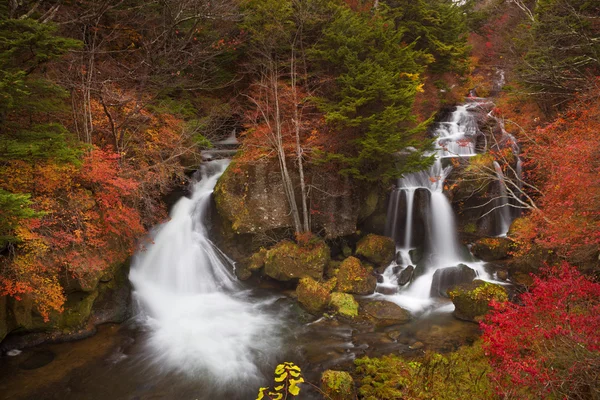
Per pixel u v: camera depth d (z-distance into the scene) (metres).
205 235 13.83
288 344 9.68
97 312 10.30
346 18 13.97
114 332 10.07
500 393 5.66
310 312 11.21
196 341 9.80
